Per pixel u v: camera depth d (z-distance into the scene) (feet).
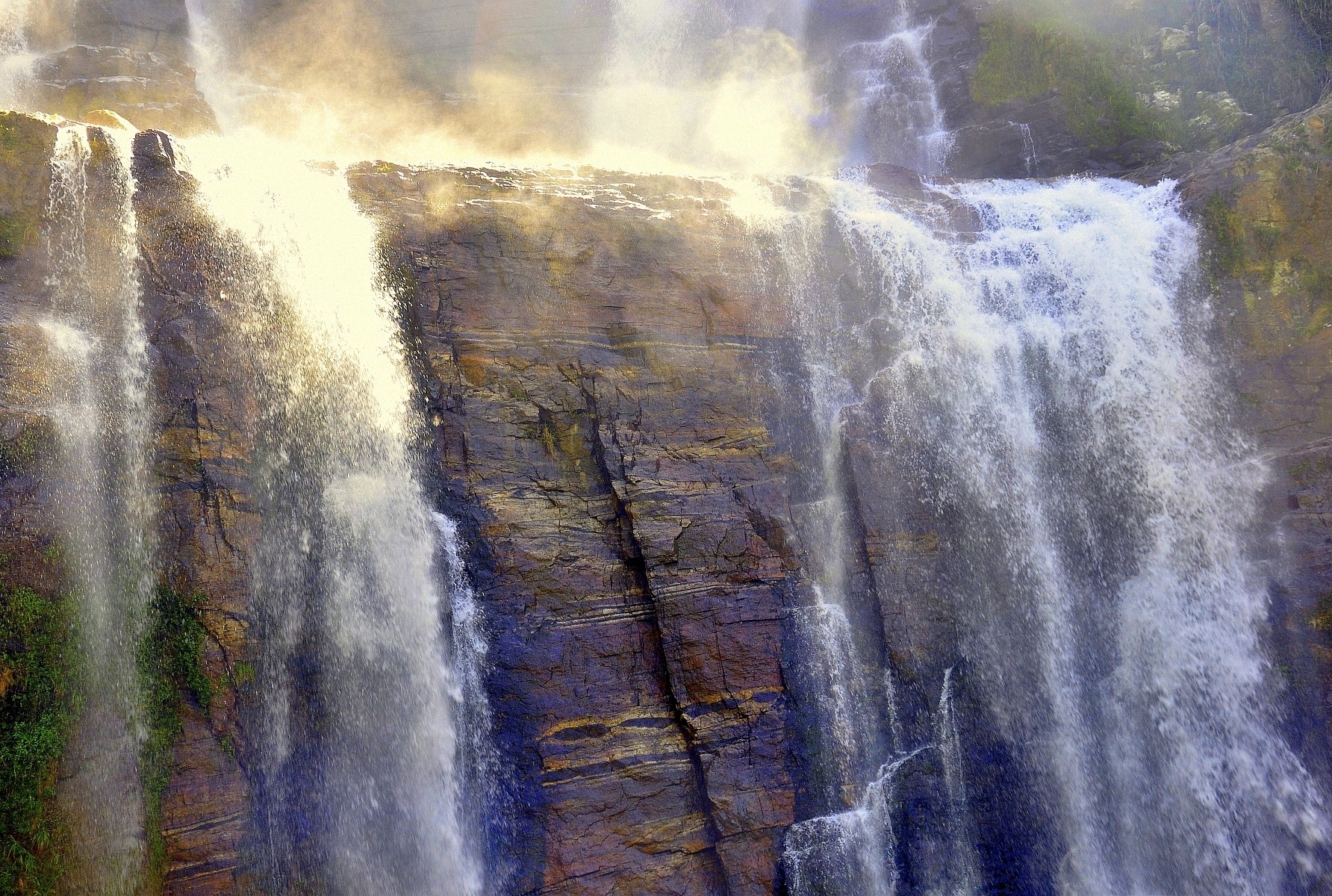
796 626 52.47
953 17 88.48
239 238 51.06
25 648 41.22
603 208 56.75
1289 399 59.67
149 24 77.56
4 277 45.34
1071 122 80.89
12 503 42.09
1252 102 75.66
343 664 47.93
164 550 44.70
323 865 44.96
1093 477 60.85
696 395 54.90
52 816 40.11
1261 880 53.78
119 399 45.80
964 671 54.95
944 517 57.41
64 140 48.21
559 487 51.78
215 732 43.62
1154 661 57.77
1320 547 55.57
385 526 50.52
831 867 49.70
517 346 53.21
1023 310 63.41
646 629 50.67
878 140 90.33
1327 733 53.78
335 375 51.90
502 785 47.88
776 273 59.31
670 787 48.67
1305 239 61.31
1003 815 53.62
